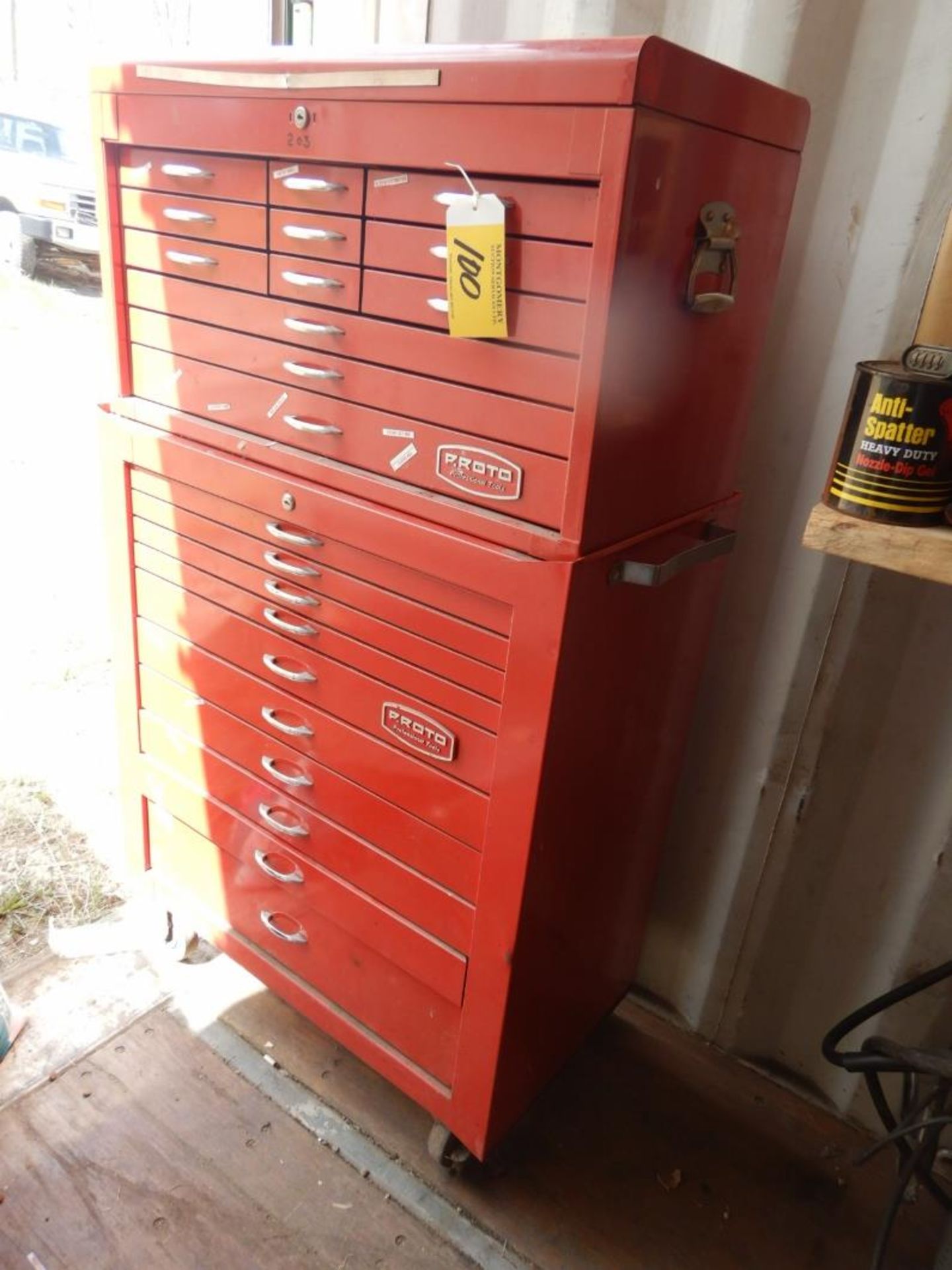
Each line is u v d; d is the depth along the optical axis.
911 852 1.29
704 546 1.04
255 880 1.36
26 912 1.64
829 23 1.08
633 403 0.89
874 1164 1.39
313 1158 1.29
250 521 1.16
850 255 1.14
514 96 0.80
